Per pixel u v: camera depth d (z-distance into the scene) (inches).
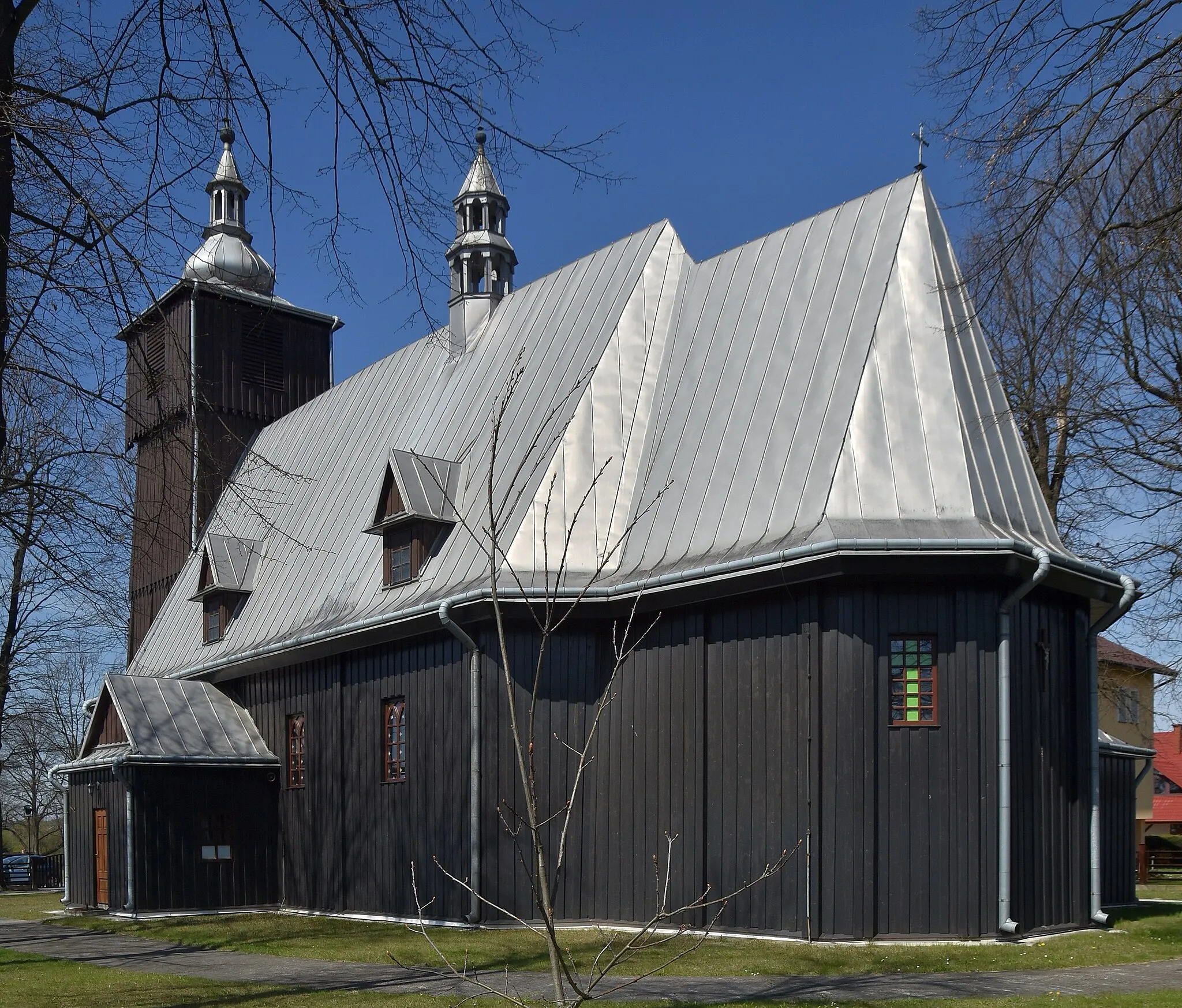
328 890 976.3
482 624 816.9
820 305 813.9
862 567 672.4
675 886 744.3
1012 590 695.1
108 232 368.2
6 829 2728.8
